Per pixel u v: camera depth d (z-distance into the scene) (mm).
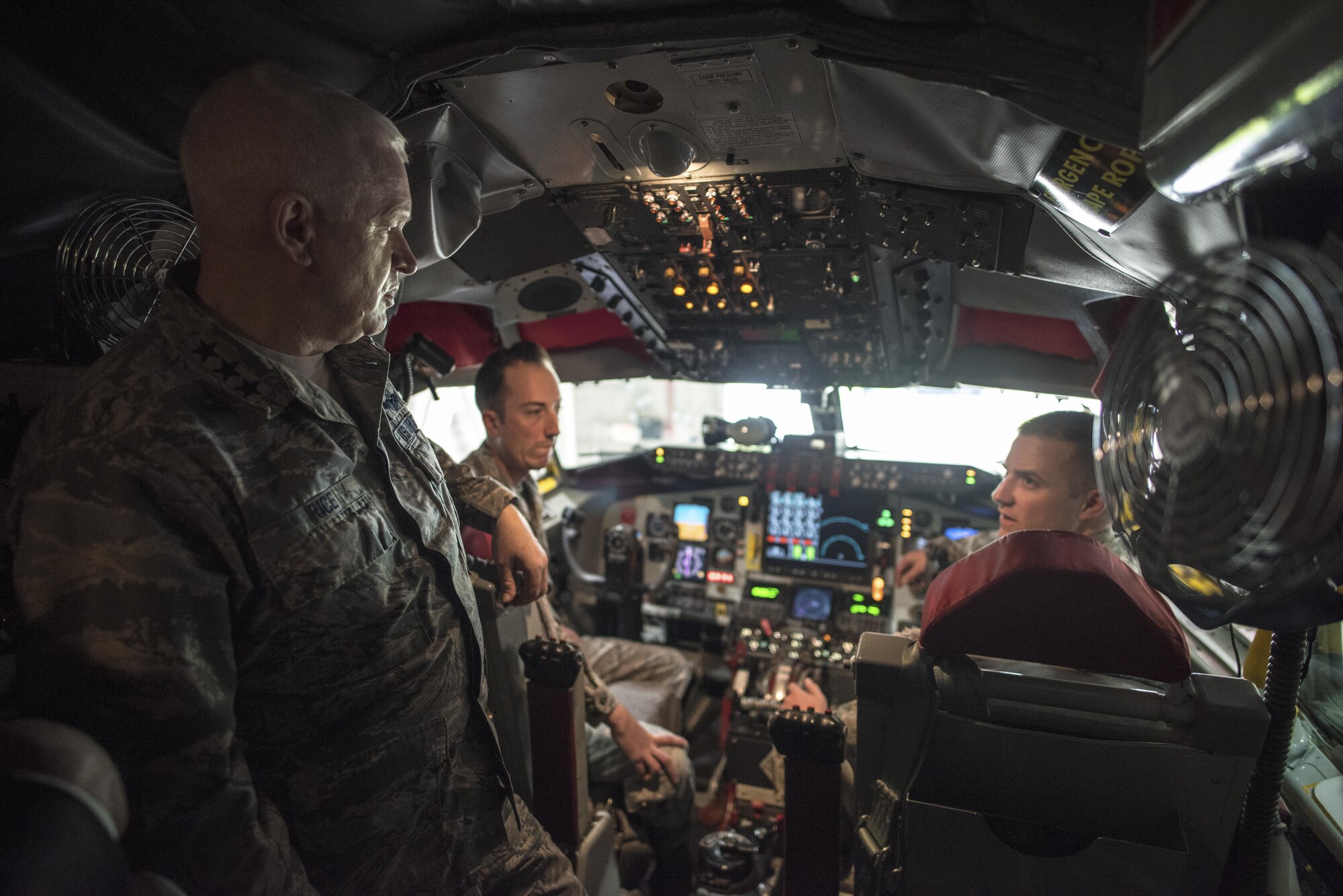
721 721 4074
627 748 2355
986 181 1569
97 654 895
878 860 1410
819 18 1258
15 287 1652
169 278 1081
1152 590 1271
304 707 1124
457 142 1841
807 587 4074
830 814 1538
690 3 1319
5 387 1486
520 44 1434
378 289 1149
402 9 1410
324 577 1091
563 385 4047
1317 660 1759
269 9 1411
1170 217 1199
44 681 904
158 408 984
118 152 1592
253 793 1005
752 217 2258
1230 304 878
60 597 903
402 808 1230
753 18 1284
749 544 4129
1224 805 1260
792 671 3732
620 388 6875
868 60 1276
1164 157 883
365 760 1179
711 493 4203
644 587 4188
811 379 3412
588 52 1441
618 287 2885
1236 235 1094
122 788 725
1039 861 1293
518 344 2447
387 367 1273
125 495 932
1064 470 1784
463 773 1345
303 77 1062
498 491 1810
